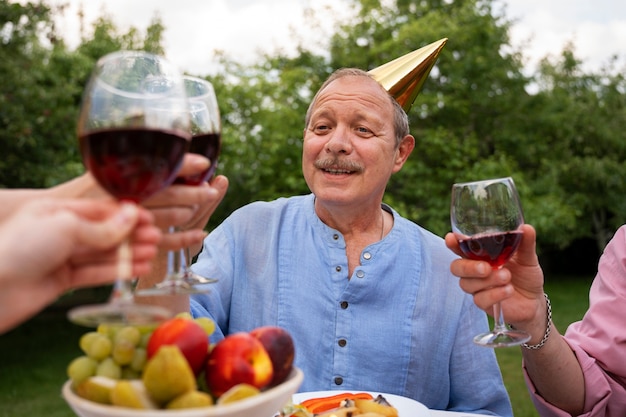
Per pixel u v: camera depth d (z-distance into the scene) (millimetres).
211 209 1185
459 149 9508
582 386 1568
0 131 6156
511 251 1217
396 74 1983
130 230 726
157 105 822
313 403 1333
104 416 770
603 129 13406
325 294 1813
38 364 6785
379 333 1771
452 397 1865
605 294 1718
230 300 1904
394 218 1956
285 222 1954
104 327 903
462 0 10539
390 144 1811
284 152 8625
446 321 1815
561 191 11977
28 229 704
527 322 1378
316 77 9406
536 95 11555
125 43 9844
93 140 801
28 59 6488
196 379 875
